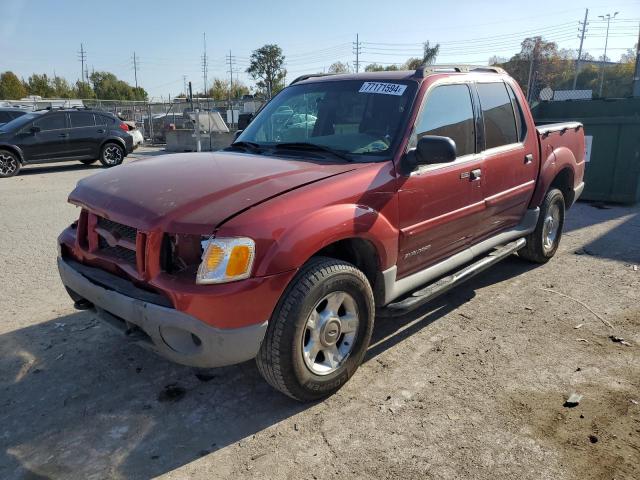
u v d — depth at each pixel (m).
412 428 2.96
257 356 2.96
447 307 4.63
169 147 21.92
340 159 3.53
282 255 2.73
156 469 2.66
